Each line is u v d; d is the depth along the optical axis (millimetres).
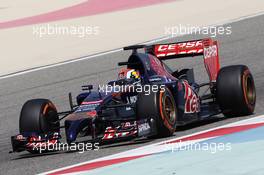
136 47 35281
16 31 85375
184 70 38875
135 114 33938
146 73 34531
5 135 41312
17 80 60094
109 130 32281
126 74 35250
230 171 25484
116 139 34188
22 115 34094
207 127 34656
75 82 56031
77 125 32062
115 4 98312
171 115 33156
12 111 48688
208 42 38969
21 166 31578
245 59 54781
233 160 26953
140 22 81812
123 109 34719
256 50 57625
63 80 57469
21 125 33969
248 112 36094
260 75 48438
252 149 28312
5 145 38281
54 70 62219
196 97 36688
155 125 31875
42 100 34938
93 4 101250
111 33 77500
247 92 36125
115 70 58562
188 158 28094
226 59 55875
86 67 61594
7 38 81625
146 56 35594
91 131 32812
